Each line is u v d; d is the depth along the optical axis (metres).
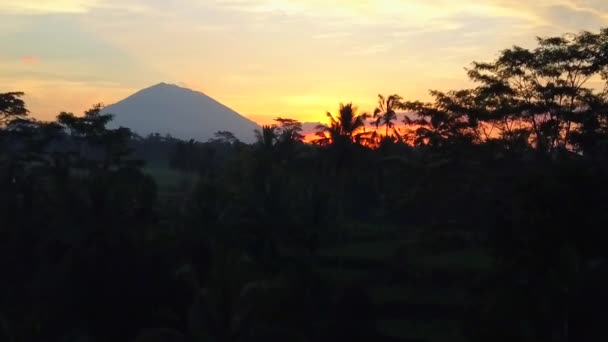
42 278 32.41
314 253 39.88
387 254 43.97
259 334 24.41
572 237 22.17
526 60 46.22
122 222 34.16
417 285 38.72
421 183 48.62
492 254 23.70
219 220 37.03
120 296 31.20
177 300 32.31
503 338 21.70
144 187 38.94
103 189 34.59
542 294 21.53
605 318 21.09
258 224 37.94
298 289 31.06
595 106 45.22
